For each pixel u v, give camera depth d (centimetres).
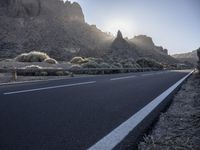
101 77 1952
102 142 360
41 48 15238
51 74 2208
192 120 523
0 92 885
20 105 629
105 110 595
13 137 374
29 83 1310
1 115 514
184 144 366
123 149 337
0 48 13462
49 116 514
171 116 564
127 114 557
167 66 8638
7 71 1609
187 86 1341
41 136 381
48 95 820
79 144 349
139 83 1418
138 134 411
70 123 462
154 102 736
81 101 717
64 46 16888
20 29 18025
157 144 367
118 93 933
